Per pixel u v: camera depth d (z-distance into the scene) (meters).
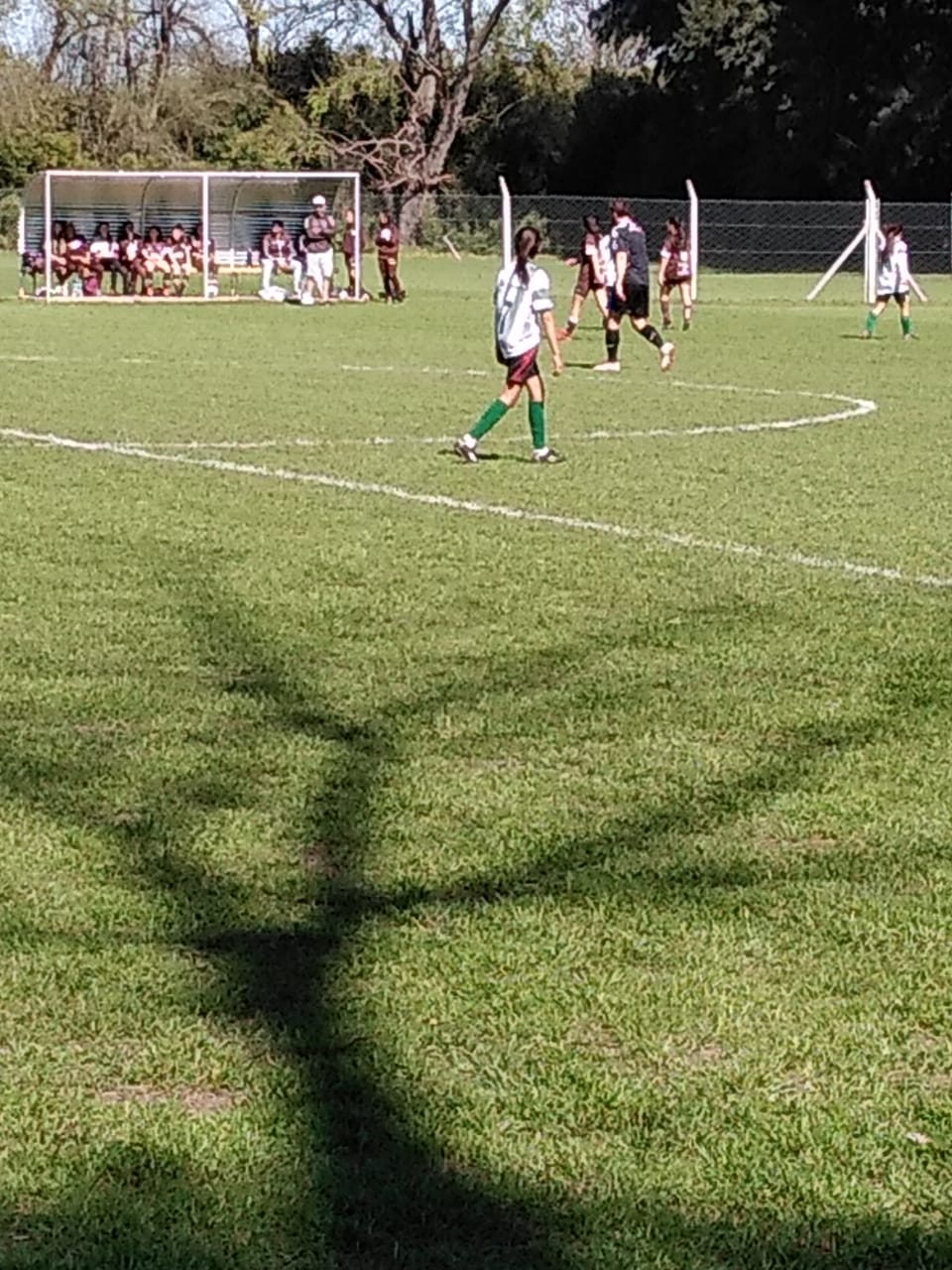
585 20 73.81
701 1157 4.02
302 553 11.41
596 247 27.08
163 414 19.88
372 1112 4.21
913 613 9.88
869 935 5.33
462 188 75.31
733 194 72.25
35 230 48.34
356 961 5.10
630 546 11.90
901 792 6.73
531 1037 4.63
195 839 6.14
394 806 6.51
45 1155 4.02
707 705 7.92
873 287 43.62
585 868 5.89
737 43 67.56
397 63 66.50
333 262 48.16
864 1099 4.31
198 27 74.44
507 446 17.53
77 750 7.15
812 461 16.59
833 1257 3.65
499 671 8.49
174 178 45.91
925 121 63.62
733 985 4.96
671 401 22.42
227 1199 3.83
